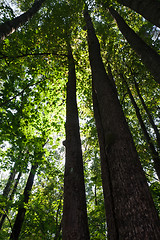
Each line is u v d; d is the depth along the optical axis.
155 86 7.85
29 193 6.90
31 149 5.76
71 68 6.37
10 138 5.54
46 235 5.93
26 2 9.40
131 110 9.58
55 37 6.04
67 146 3.56
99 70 4.36
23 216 6.12
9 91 5.45
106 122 2.82
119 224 1.60
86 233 2.21
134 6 3.57
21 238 6.09
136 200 1.64
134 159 2.12
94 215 6.91
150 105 8.42
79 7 5.90
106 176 2.37
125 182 1.86
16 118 5.40
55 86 8.05
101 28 7.05
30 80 6.25
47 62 7.05
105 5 5.56
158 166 5.33
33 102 6.31
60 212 6.99
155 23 3.03
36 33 6.05
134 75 8.02
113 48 7.63
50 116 7.78
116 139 2.41
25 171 5.93
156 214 1.57
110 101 3.15
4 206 5.89
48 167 6.92
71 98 4.96
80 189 2.76
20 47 5.82
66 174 3.02
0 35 4.27
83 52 7.37
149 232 1.37
